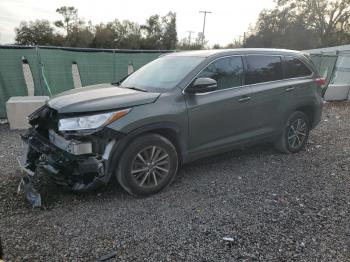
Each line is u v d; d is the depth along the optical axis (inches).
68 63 357.7
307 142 270.4
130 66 386.0
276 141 231.9
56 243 129.5
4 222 142.5
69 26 2278.5
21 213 150.1
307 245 130.5
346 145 266.1
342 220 149.0
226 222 145.9
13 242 129.2
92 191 172.1
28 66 341.1
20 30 2165.4
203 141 184.9
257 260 121.4
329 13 2018.9
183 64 192.9
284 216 151.7
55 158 154.5
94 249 126.4
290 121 228.2
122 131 153.2
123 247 128.0
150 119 160.6
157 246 128.8
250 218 149.5
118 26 2258.9
